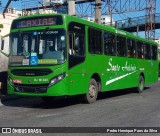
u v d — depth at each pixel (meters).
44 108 12.93
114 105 13.63
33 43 12.77
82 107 13.05
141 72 20.25
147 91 20.95
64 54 12.30
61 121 9.95
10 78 13.05
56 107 13.20
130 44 18.67
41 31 12.72
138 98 16.48
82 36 13.50
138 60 19.83
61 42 12.37
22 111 12.12
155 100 15.48
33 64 12.51
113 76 16.36
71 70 12.62
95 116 10.85
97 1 23.70
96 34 14.70
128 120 10.16
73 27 12.88
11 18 37.28
